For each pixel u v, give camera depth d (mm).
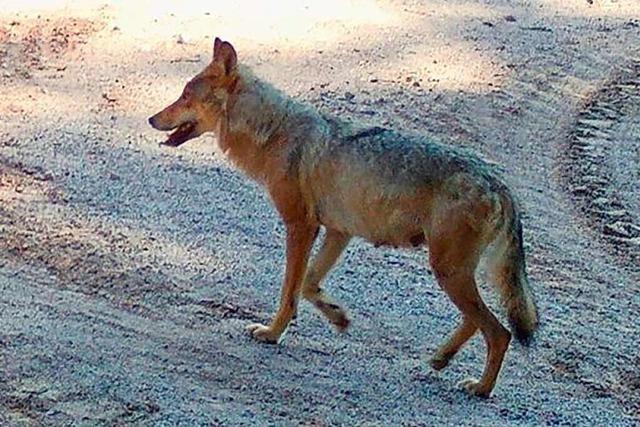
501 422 11219
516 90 22297
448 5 26000
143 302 12859
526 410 11555
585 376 12523
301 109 12141
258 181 12328
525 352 12844
